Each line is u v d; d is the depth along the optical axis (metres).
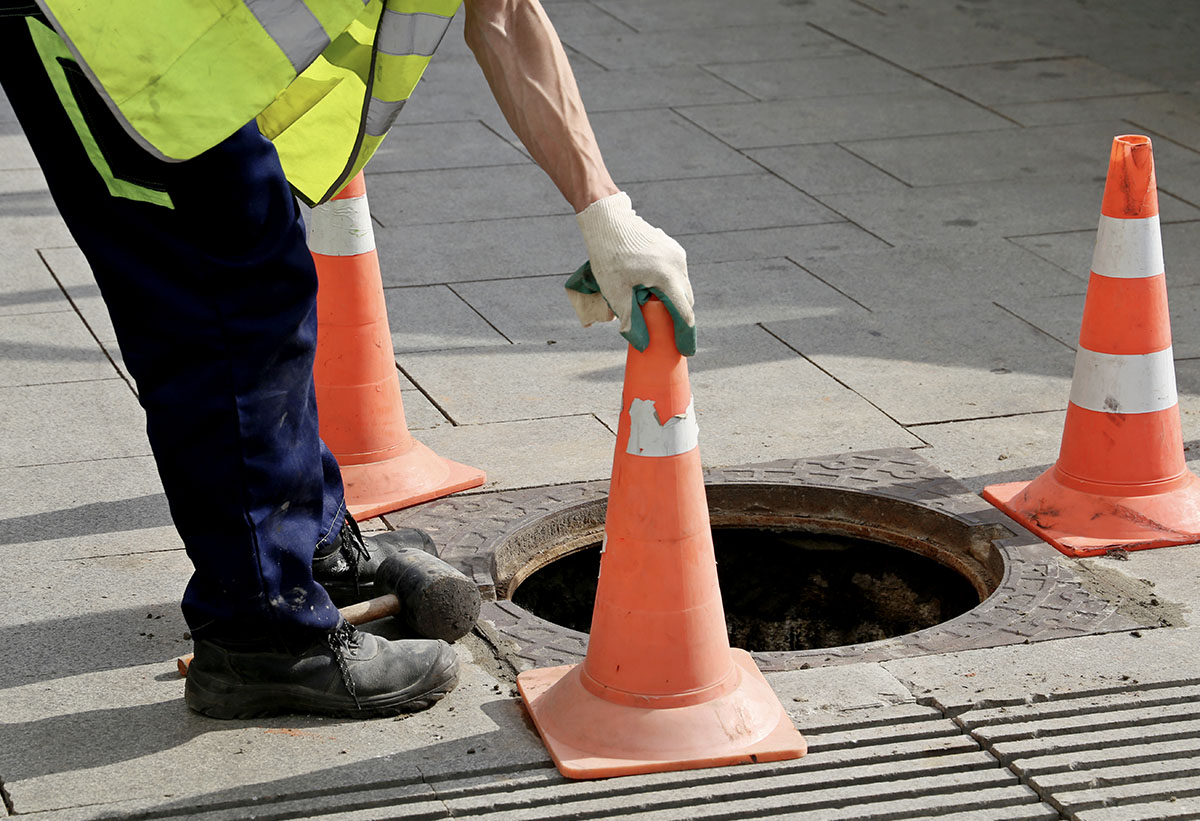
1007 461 4.66
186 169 2.89
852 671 3.47
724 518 4.48
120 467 4.66
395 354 5.58
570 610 4.40
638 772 3.06
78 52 2.66
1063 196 7.40
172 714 3.33
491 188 7.61
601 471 4.60
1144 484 4.13
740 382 5.29
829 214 7.18
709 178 7.73
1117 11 11.55
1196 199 7.31
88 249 3.00
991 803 2.98
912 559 4.38
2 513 4.34
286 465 3.14
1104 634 3.63
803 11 11.61
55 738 3.23
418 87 9.53
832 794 3.00
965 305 6.04
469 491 4.47
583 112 3.02
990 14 11.50
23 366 5.44
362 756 3.14
